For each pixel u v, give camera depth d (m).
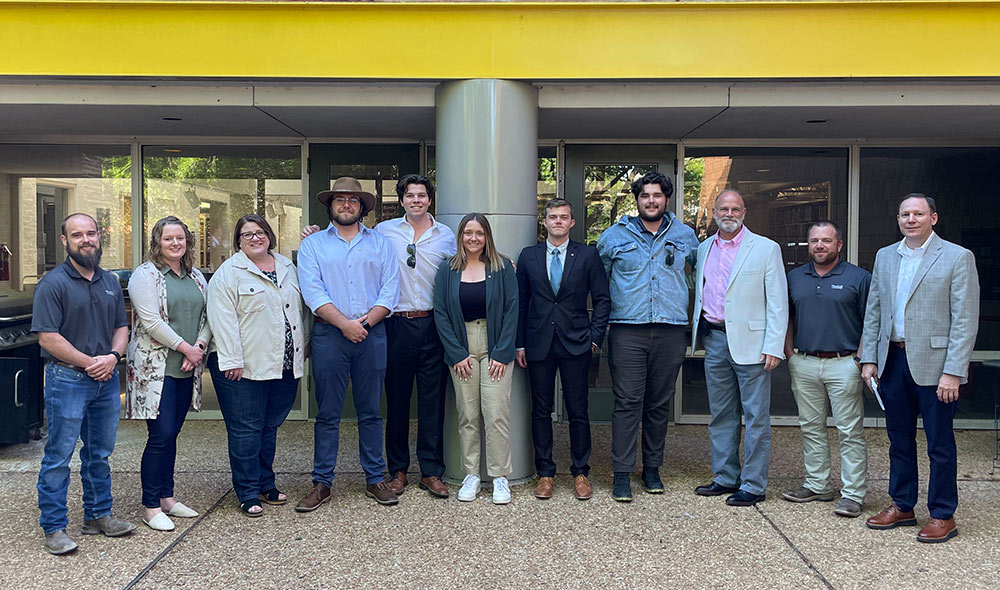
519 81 4.93
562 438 6.20
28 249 6.66
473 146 4.87
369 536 4.06
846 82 5.05
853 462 4.41
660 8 4.86
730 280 4.60
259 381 4.29
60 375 3.78
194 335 4.17
